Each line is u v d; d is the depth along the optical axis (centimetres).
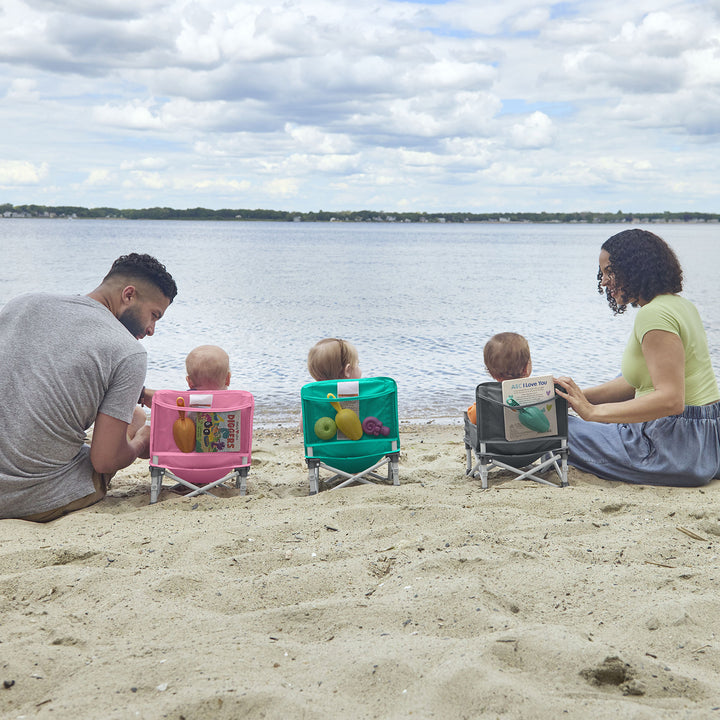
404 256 4903
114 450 402
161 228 16038
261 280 2598
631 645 232
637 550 316
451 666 213
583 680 212
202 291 2130
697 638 236
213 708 195
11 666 220
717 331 1328
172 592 279
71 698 202
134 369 402
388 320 1530
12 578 288
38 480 386
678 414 430
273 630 246
